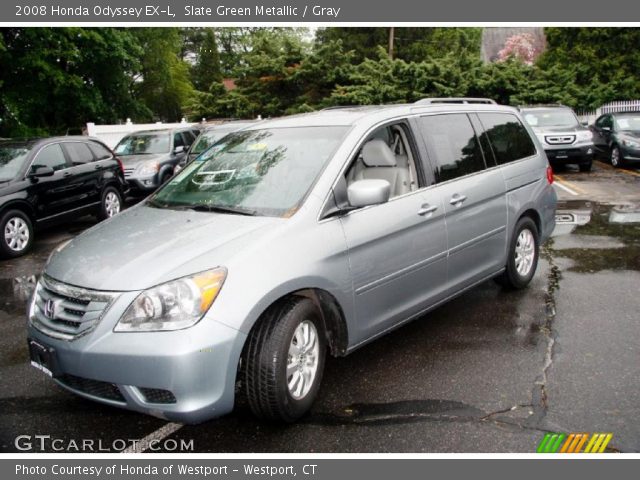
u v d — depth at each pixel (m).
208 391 2.93
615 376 3.82
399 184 4.27
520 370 3.96
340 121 4.18
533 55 38.12
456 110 4.95
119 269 3.13
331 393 3.74
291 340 3.24
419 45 36.44
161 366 2.86
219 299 2.98
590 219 9.15
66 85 23.03
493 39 44.00
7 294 6.50
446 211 4.38
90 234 3.81
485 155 5.05
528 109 16.55
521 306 5.23
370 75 23.44
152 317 2.93
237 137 4.58
